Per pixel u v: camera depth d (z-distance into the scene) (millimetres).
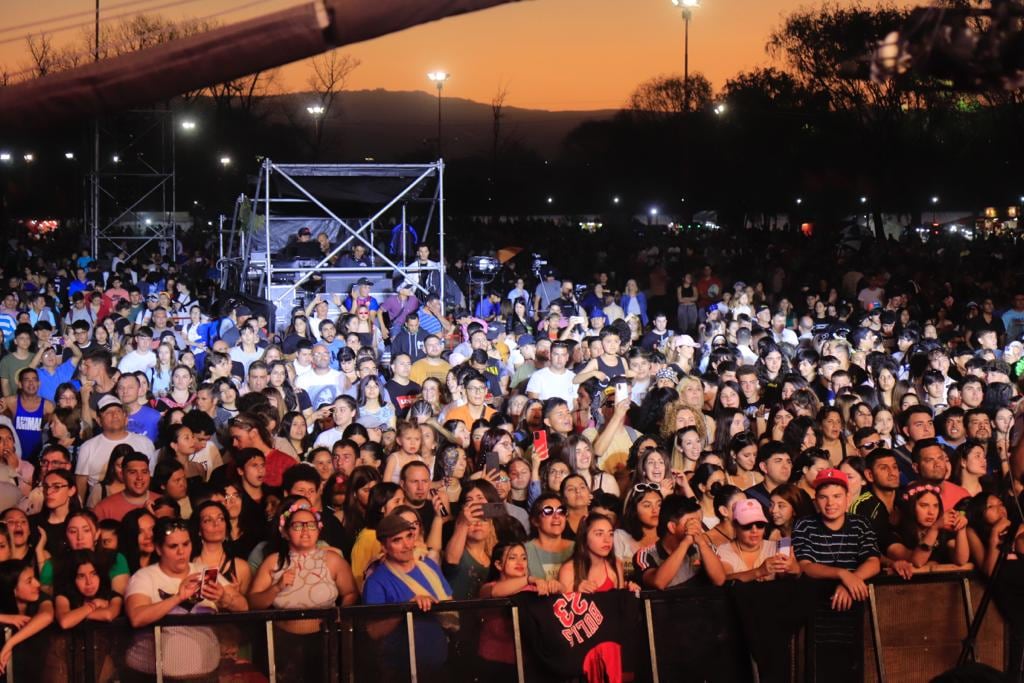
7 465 8523
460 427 9844
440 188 18766
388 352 16750
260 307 18000
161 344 12992
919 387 12539
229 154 71438
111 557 6492
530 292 25594
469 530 6934
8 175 61000
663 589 6395
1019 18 2656
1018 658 6629
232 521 7551
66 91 2498
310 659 5996
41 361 12648
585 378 12109
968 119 41562
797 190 50156
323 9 2463
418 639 6082
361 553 7027
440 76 54219
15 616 5945
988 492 6949
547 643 6227
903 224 50688
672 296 26344
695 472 8055
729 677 6445
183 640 5906
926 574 6605
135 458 7668
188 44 2490
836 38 41656
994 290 24188
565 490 7445
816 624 6516
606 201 81750
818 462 8180
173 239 35531
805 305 22656
